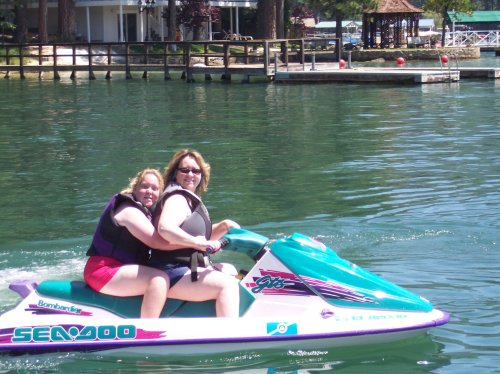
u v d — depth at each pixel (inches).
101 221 241.6
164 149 645.3
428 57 2282.2
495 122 788.6
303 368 221.8
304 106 1008.9
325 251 246.4
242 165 561.6
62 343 233.0
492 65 1932.8
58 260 322.3
